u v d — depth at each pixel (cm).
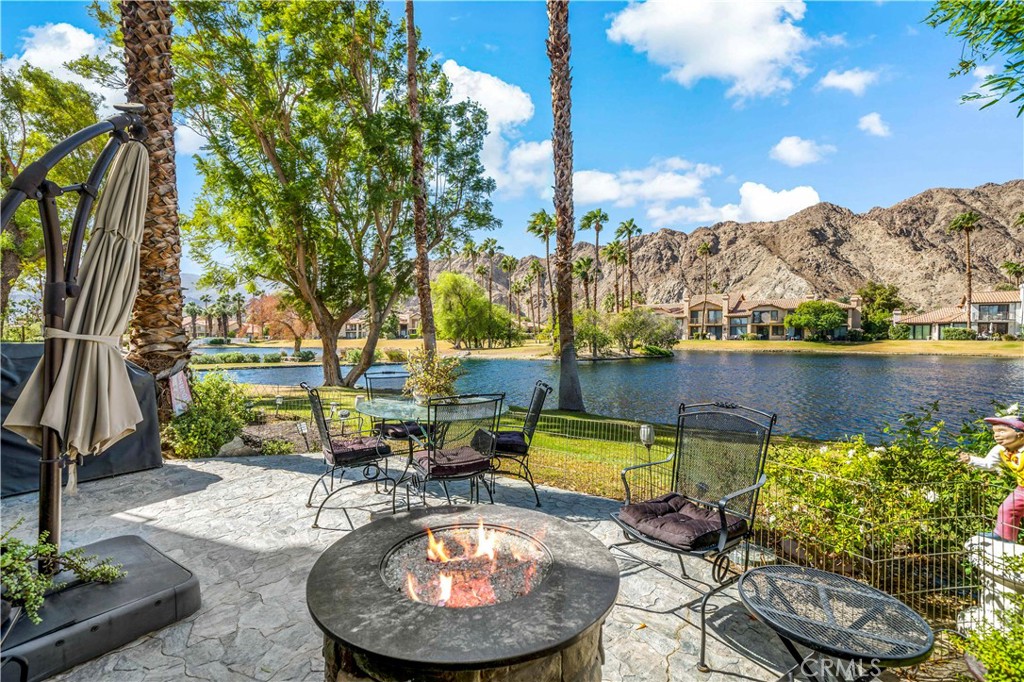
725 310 7600
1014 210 17875
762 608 201
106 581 269
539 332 7162
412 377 1021
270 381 2236
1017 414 381
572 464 624
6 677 208
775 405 2000
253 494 493
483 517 238
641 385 2561
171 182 689
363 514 437
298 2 1359
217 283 1638
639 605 290
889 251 17812
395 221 1647
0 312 1090
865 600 209
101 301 266
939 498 311
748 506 287
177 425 661
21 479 490
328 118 1526
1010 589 233
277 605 287
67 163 1338
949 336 5959
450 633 143
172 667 231
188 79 1330
